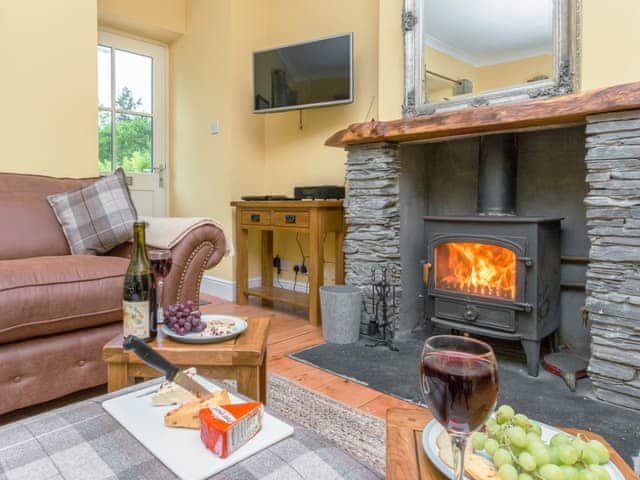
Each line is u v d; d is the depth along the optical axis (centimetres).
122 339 115
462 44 229
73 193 215
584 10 181
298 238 350
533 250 196
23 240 193
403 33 247
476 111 199
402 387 183
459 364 56
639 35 168
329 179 329
